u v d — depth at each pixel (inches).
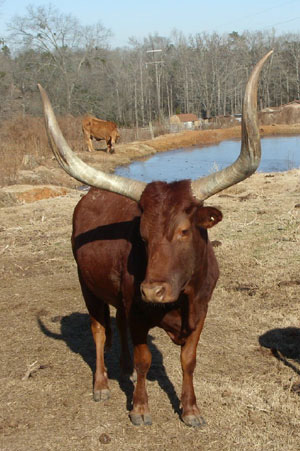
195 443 167.0
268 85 3437.5
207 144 1711.4
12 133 1227.9
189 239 150.7
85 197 219.9
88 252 197.9
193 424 174.9
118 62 3006.9
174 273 147.6
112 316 283.3
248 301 279.3
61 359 233.0
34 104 2117.4
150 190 153.9
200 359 221.6
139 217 180.2
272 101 3572.8
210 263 174.2
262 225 405.1
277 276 307.9
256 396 191.5
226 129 2063.2
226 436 169.5
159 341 243.9
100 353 205.3
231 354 225.6
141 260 168.1
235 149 1467.8
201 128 2289.6
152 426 177.6
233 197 513.3
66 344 248.7
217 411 183.5
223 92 3280.0
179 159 1249.4
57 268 364.2
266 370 211.3
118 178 164.9
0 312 291.1
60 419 185.8
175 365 220.1
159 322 169.6
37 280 342.3
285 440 165.8
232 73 3336.6
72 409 192.1
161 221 148.9
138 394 180.4
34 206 555.8
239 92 3334.2
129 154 1346.0
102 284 194.1
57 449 168.4
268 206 461.7
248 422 176.9
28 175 824.3
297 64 3462.1
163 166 1107.3
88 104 2297.0
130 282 170.2
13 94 2135.8
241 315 263.4
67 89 2183.8
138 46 3385.8
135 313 170.6
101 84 2416.3
